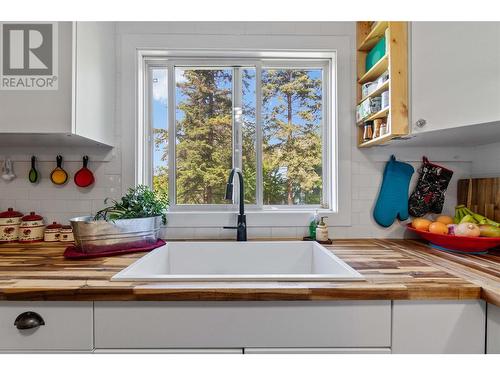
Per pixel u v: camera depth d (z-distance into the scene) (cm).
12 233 141
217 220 153
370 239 154
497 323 80
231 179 136
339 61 155
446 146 152
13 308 82
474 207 143
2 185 150
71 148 152
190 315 82
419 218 151
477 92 101
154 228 131
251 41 154
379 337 82
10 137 126
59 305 82
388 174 153
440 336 81
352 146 156
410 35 116
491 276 90
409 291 80
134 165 154
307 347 82
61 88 116
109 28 147
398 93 117
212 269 137
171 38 153
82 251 113
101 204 153
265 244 139
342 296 80
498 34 98
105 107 143
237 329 82
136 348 82
